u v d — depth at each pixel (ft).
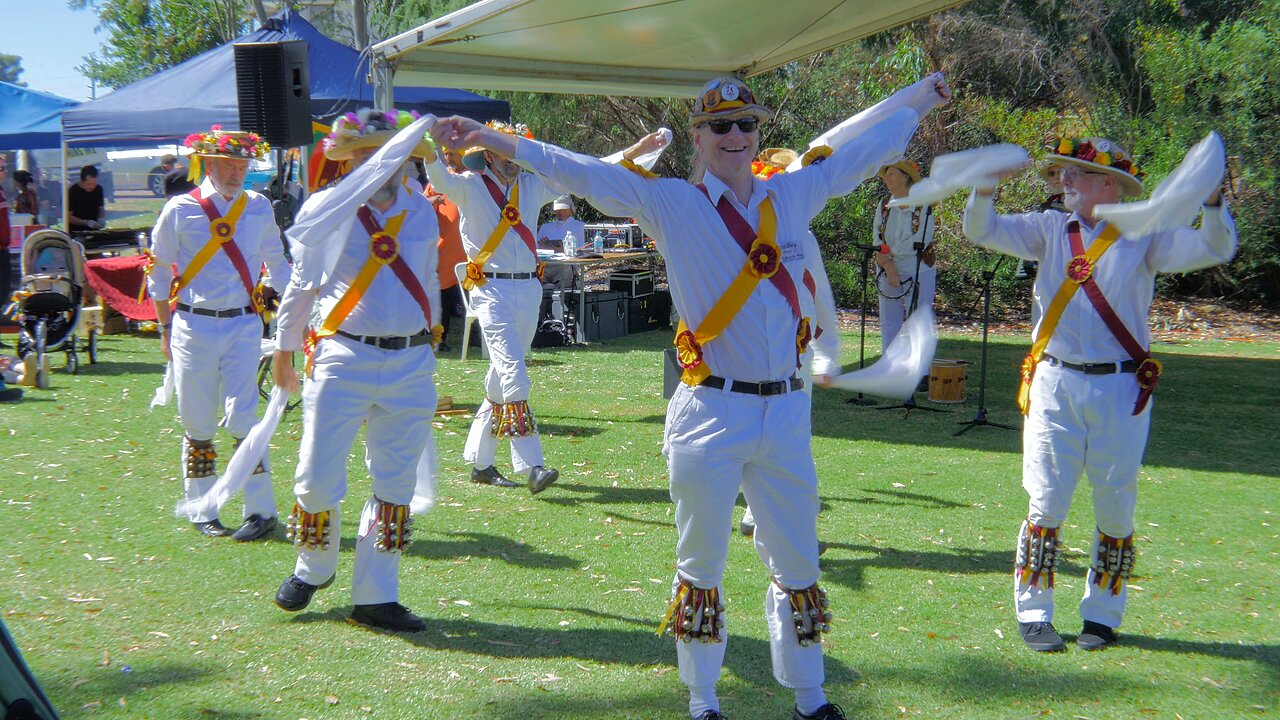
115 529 17.90
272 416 14.43
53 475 21.31
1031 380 13.79
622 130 63.46
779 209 10.77
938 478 22.79
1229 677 13.03
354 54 44.27
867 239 53.93
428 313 13.79
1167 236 12.78
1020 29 60.34
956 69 60.03
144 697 11.68
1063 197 14.58
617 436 26.55
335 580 15.78
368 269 13.28
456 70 29.25
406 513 13.92
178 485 20.80
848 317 50.75
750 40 30.78
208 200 17.58
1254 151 52.85
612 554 17.40
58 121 51.72
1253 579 16.58
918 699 12.36
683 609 11.19
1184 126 54.19
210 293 17.57
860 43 60.59
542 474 20.66
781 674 11.44
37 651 12.83
